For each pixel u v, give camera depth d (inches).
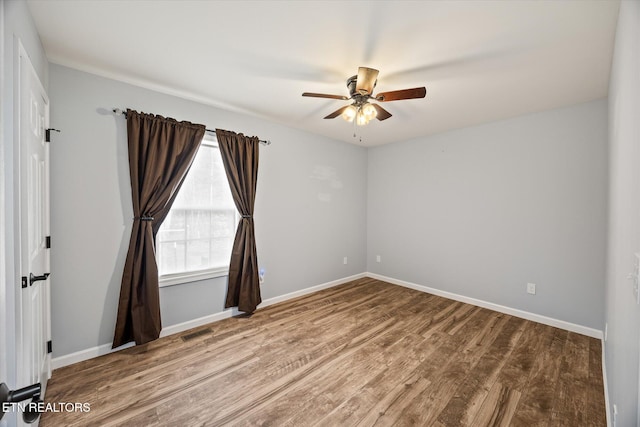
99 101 89.8
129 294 93.0
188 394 71.7
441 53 75.7
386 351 93.3
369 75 74.8
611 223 76.5
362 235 188.7
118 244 93.6
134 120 93.9
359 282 178.4
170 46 74.6
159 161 98.7
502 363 86.3
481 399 70.3
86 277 87.7
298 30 67.4
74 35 69.5
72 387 73.9
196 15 62.5
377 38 69.8
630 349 41.3
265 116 128.5
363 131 150.8
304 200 152.1
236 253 122.2
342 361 87.1
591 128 105.7
